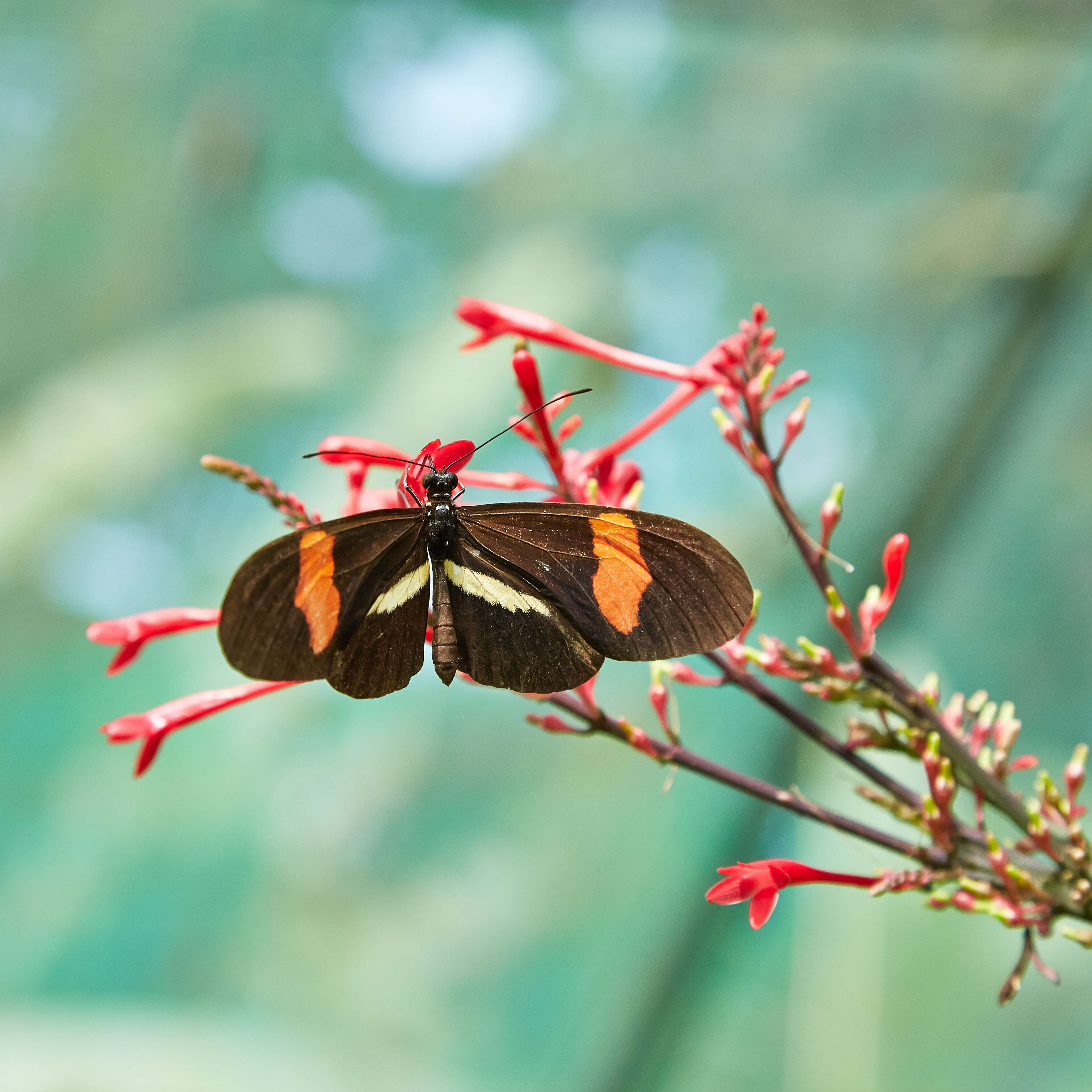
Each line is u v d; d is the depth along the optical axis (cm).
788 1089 95
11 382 203
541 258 188
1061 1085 121
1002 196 143
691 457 185
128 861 182
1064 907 63
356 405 196
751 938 119
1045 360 117
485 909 179
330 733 189
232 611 62
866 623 64
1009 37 136
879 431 155
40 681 193
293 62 199
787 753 104
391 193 209
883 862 91
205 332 199
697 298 196
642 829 170
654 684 64
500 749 186
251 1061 145
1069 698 164
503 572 64
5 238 202
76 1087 129
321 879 181
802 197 187
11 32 194
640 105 196
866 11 134
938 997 97
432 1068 167
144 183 204
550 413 65
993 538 156
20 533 181
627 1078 124
